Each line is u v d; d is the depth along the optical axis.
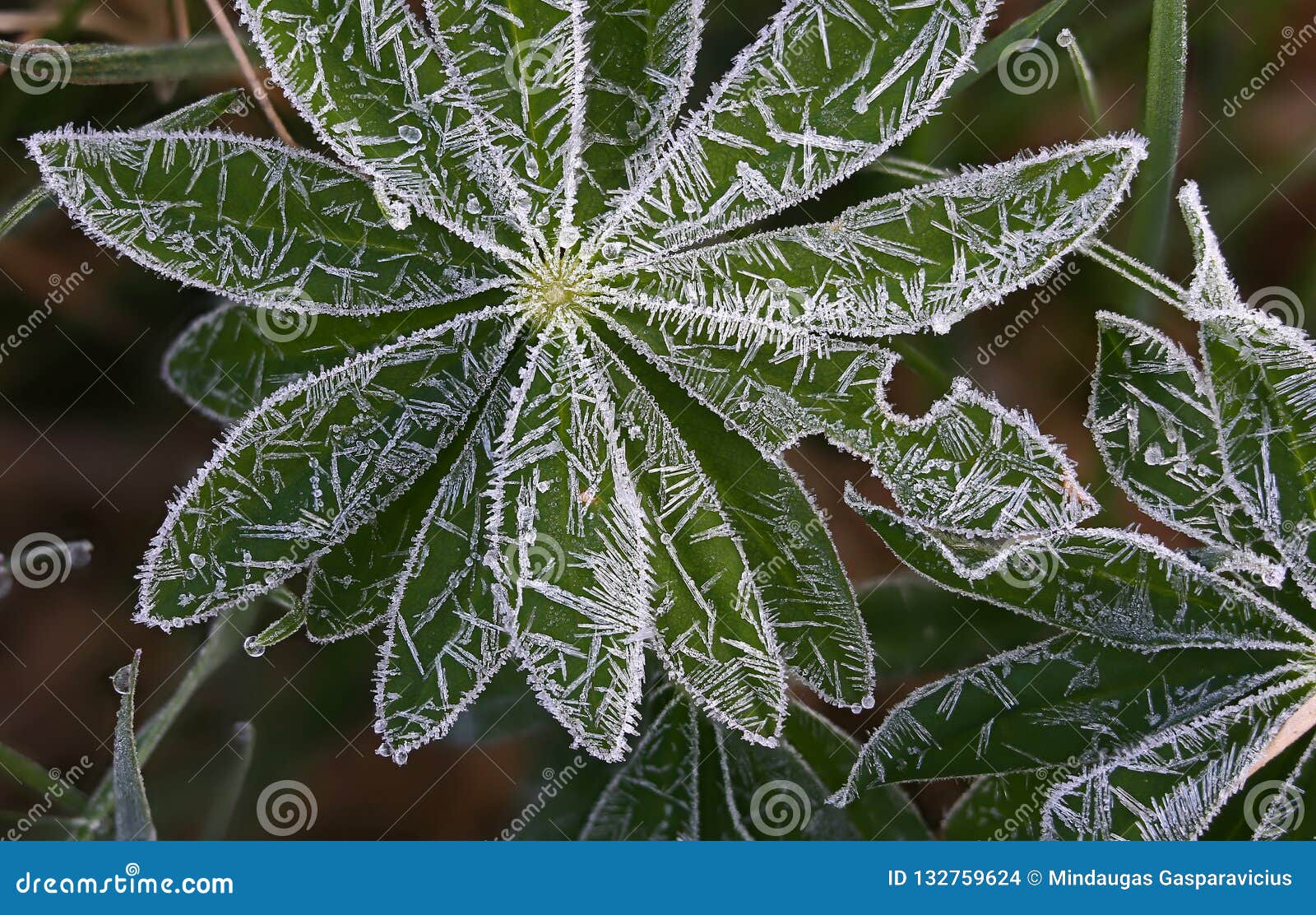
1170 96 0.40
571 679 0.37
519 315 0.38
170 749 0.41
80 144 0.37
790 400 0.38
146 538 0.42
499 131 0.37
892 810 0.40
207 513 0.37
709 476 0.38
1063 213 0.37
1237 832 0.39
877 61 0.37
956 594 0.40
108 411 0.42
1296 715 0.39
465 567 0.38
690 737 0.40
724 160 0.37
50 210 0.41
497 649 0.38
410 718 0.38
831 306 0.37
